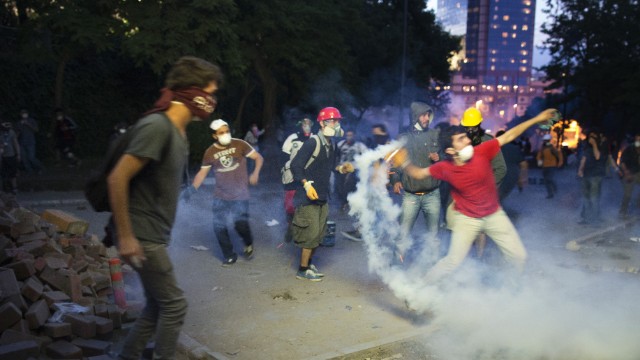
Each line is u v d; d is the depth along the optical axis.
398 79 35.91
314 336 4.51
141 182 2.91
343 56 20.69
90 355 3.93
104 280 5.17
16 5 18.75
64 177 14.36
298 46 18.80
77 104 21.00
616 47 32.09
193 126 17.92
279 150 20.75
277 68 22.28
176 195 3.03
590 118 35.94
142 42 13.66
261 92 29.78
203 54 14.66
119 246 2.77
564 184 18.95
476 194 4.61
